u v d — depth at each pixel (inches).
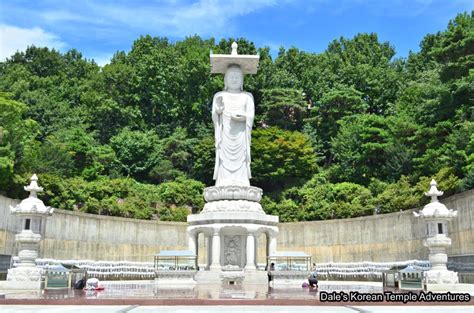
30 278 868.0
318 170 2277.3
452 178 1434.5
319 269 1381.6
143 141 2351.1
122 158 2331.4
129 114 2573.8
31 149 1806.1
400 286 844.0
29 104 2357.3
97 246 1557.6
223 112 1266.0
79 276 909.8
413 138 1788.9
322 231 1713.8
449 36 1676.9
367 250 1605.6
